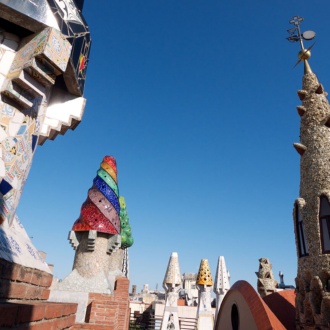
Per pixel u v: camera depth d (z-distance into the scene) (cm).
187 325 2912
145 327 3173
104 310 934
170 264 2675
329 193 885
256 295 966
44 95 478
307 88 1101
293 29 1208
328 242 855
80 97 591
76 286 1130
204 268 2762
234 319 1167
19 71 423
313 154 980
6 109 430
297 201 959
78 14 538
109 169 1384
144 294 5700
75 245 1252
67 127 588
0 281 318
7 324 247
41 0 454
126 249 2742
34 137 493
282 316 1061
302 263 906
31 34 465
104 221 1261
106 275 1223
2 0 417
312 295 834
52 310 354
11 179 428
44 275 460
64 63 458
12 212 436
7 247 363
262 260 1595
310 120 1041
